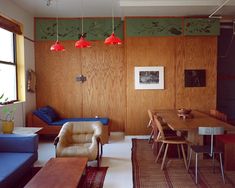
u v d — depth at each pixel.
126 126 6.15
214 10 5.61
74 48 6.36
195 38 6.08
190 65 6.10
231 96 6.89
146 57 6.07
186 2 5.19
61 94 6.41
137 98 6.12
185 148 4.47
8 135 3.81
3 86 4.98
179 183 3.50
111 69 6.39
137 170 4.00
